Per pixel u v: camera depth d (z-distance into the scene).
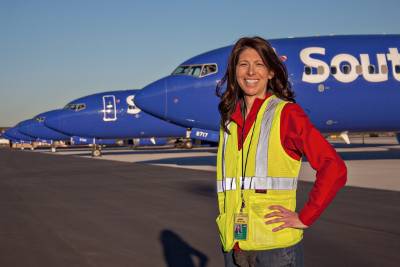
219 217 3.23
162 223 10.05
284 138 2.99
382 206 11.80
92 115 43.59
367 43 23.19
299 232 3.04
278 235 2.96
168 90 22.84
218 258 7.12
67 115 43.69
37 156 50.06
